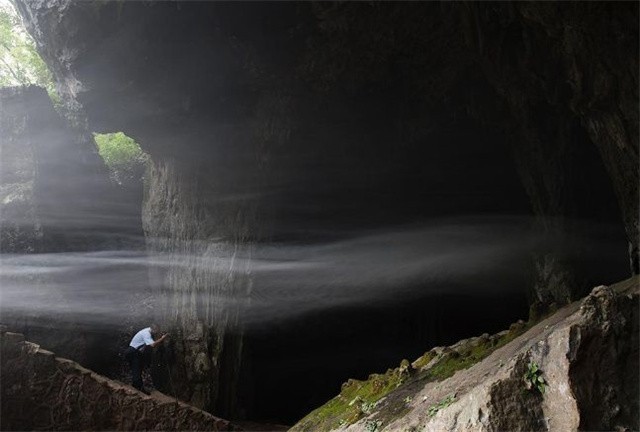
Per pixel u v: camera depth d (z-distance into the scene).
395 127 16.56
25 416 9.64
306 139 16.69
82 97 14.41
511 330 7.35
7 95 16.20
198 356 16.67
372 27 13.20
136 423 10.68
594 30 8.38
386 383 7.68
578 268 12.80
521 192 18.78
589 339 4.48
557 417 4.45
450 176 18.25
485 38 11.35
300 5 13.08
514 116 13.00
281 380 21.95
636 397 4.45
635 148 8.58
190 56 14.03
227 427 11.61
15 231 15.19
